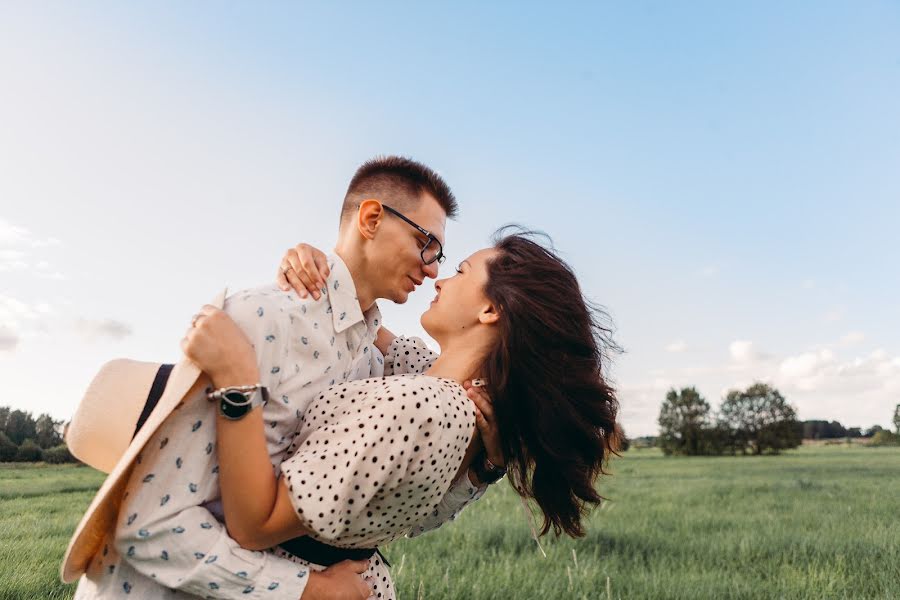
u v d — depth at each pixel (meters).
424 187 2.20
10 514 5.75
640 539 6.47
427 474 1.58
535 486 2.02
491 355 1.90
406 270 2.17
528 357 1.87
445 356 1.99
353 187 2.23
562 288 1.93
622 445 2.08
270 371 1.62
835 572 4.82
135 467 1.47
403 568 4.26
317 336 1.77
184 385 1.43
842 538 6.55
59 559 3.96
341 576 1.59
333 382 1.84
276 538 1.50
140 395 1.53
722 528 7.57
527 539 6.12
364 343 2.02
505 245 2.05
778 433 86.88
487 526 6.65
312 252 1.88
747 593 4.38
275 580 1.48
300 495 1.45
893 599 4.20
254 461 1.44
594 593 4.18
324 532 1.46
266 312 1.63
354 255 2.12
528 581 4.33
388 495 1.57
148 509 1.43
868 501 11.24
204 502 1.52
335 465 1.48
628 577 4.71
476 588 3.99
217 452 1.50
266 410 1.63
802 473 23.69
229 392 1.41
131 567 1.52
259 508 1.44
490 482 2.22
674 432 90.94
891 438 89.31
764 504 10.88
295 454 1.55
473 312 1.96
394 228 2.12
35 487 7.78
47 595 3.32
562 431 1.90
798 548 6.03
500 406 1.90
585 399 1.92
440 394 1.62
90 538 1.52
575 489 1.93
